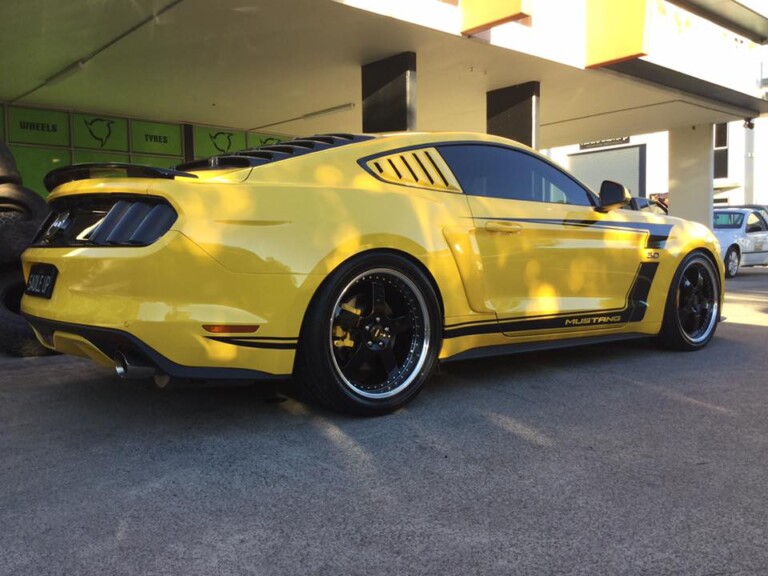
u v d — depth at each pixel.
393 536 2.14
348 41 8.61
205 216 2.84
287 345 3.02
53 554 2.03
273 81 10.49
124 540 2.11
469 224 3.67
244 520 2.25
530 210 4.02
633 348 5.24
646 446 2.96
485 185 3.92
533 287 4.01
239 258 2.88
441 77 10.59
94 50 8.73
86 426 3.23
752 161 29.83
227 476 2.62
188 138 13.70
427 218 3.50
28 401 3.67
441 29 8.19
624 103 13.16
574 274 4.22
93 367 4.53
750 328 6.27
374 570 1.95
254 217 2.95
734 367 4.54
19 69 9.51
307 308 3.08
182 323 2.78
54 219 3.45
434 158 3.74
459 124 14.69
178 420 3.32
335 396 3.20
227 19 7.72
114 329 2.76
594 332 4.41
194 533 2.16
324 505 2.36
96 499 2.41
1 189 5.07
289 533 2.16
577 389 3.95
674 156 16.48
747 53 13.22
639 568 1.96
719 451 2.90
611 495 2.45
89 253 2.89
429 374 3.52
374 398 3.32
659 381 4.14
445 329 3.59
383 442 3.00
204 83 10.52
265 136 15.18
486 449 2.92
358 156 3.47
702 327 5.24
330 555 2.03
